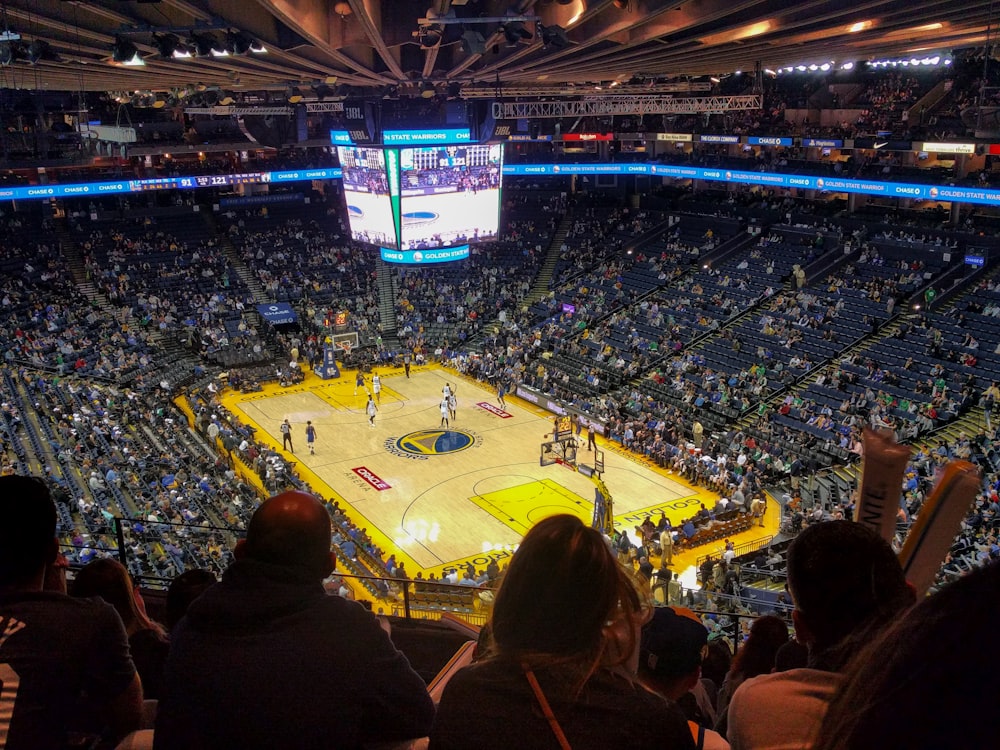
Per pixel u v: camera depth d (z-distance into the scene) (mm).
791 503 30391
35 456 30094
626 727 2078
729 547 26859
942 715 1190
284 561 2850
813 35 19047
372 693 2699
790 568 2662
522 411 43688
